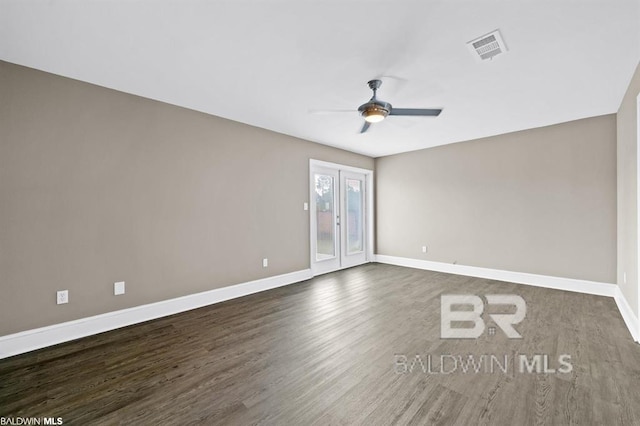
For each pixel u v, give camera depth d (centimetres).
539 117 373
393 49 219
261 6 173
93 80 266
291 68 248
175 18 184
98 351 235
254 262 404
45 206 246
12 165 231
